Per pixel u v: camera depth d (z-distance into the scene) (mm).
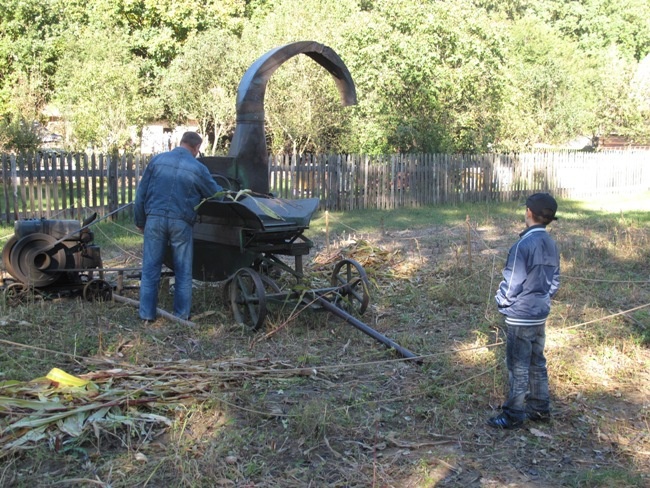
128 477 3998
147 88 30031
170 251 7777
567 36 50500
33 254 7527
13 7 31375
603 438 4641
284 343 6496
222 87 25594
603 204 20500
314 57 8656
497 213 17578
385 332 7047
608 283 9039
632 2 53500
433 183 19453
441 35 21469
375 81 20969
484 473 4191
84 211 14609
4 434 4270
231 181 8117
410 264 10047
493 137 22672
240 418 4793
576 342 6613
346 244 11305
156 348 6203
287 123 21875
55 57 31484
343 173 17688
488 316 7453
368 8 32031
